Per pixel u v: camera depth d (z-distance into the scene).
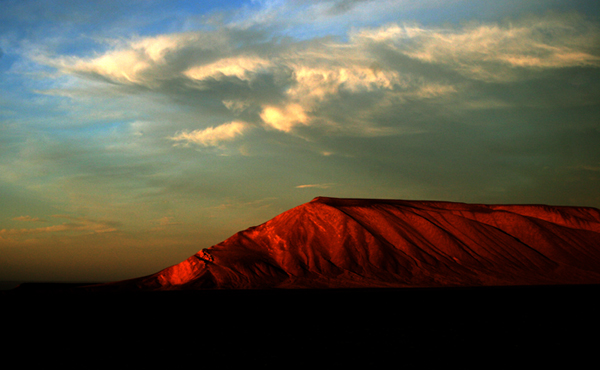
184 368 25.33
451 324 41.50
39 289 143.00
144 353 29.78
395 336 34.94
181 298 79.44
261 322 45.03
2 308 66.00
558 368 24.48
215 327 41.97
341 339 33.88
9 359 28.42
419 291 88.00
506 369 24.22
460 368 24.53
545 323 41.62
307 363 26.00
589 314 48.31
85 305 69.38
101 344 33.41
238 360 27.08
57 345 33.34
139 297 84.94
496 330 37.44
